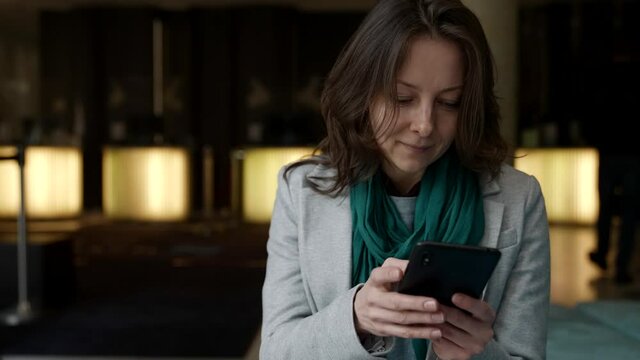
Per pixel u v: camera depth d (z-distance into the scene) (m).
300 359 0.87
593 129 5.28
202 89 11.98
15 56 15.48
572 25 11.04
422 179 0.97
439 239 0.92
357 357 0.82
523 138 10.17
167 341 3.84
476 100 0.85
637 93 5.05
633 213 5.09
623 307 2.44
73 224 8.30
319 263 0.97
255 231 7.95
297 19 12.48
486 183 0.98
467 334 0.78
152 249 7.48
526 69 11.28
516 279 0.96
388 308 0.76
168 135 11.93
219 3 11.73
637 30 10.59
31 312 4.43
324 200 1.00
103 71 11.75
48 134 8.87
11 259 4.54
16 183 7.97
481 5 2.71
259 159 8.34
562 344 1.95
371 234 0.93
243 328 4.15
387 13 0.84
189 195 9.12
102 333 4.01
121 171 8.82
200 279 5.98
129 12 11.66
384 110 0.86
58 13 11.84
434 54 0.82
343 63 0.89
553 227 9.25
